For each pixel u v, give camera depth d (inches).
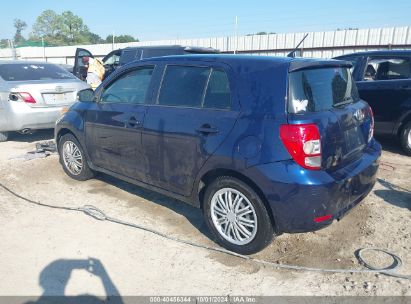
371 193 191.2
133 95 170.7
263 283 122.9
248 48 854.5
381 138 275.3
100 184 209.2
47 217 169.3
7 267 132.0
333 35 715.4
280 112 120.4
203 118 138.0
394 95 250.8
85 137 194.2
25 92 275.0
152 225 161.9
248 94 128.8
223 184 135.0
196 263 134.0
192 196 148.5
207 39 927.0
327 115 125.4
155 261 135.3
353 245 143.7
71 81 303.9
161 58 162.9
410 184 203.5
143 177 167.5
